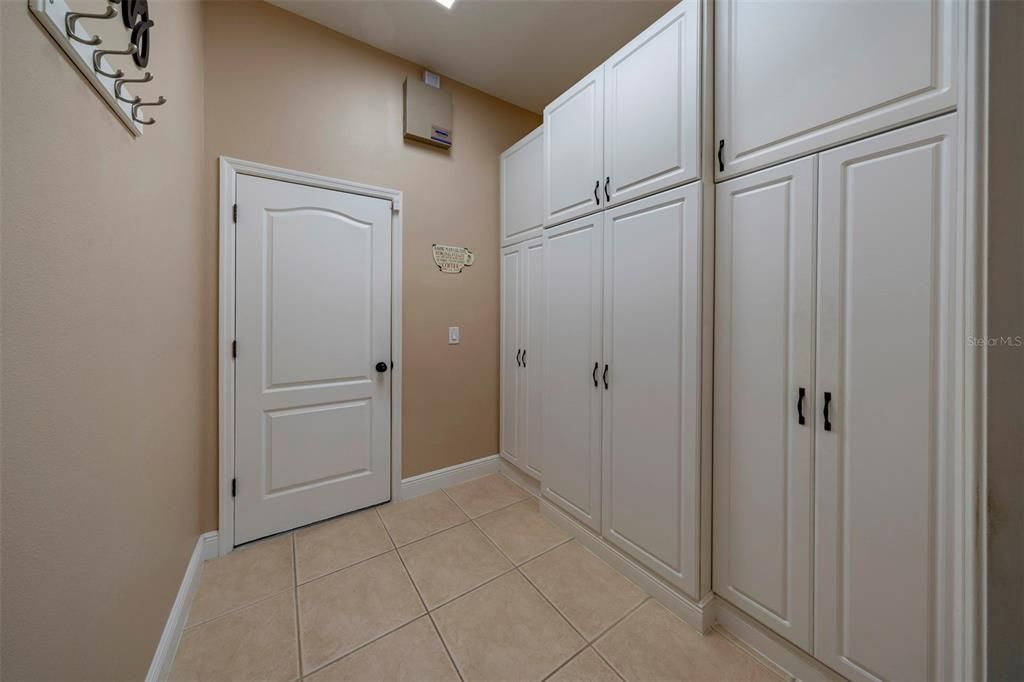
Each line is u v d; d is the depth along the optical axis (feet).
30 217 2.08
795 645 4.06
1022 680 1.26
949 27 3.09
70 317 2.43
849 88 3.61
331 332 7.13
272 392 6.60
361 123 7.39
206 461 6.04
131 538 3.29
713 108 4.68
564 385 6.73
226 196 6.13
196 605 5.07
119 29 3.09
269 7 6.51
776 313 4.17
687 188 4.69
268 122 6.49
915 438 3.32
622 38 7.30
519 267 8.62
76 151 2.50
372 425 7.64
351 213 7.30
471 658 4.33
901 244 3.36
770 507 4.24
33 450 2.10
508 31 7.14
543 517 7.33
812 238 3.88
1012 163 1.27
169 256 4.38
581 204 6.32
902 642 3.40
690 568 4.73
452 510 7.59
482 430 9.20
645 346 5.26
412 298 8.10
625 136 5.50
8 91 1.91
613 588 5.43
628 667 4.23
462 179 8.73
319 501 7.09
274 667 4.20
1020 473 1.25
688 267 4.70
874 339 3.53
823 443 3.84
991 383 1.31
